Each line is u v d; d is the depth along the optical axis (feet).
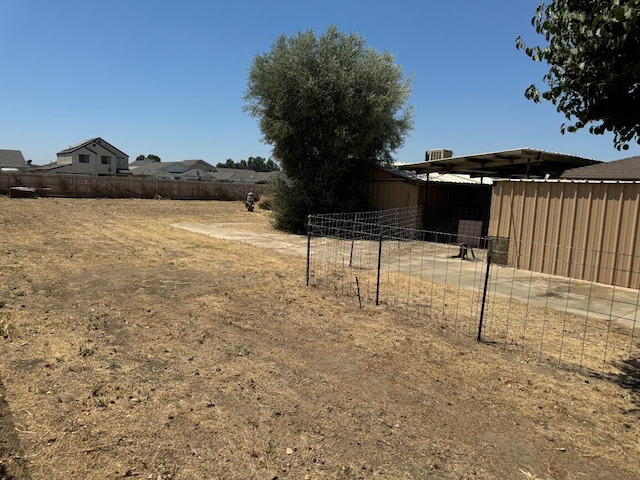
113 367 13.41
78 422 10.23
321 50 59.88
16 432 9.68
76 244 38.78
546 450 9.91
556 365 14.90
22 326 16.57
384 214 59.82
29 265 28.53
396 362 14.69
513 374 13.99
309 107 58.29
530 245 34.71
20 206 73.61
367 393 12.39
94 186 104.47
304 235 56.80
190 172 253.03
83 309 19.43
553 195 33.12
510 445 10.07
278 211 61.72
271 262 34.12
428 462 9.32
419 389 12.75
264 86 59.41
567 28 11.90
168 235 48.91
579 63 11.76
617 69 11.02
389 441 10.05
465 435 10.42
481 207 70.64
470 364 14.70
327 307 21.21
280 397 11.96
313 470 8.89
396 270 32.17
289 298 22.65
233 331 17.33
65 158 210.38
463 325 19.10
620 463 9.51
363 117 59.72
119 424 10.24
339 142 59.21
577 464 9.44
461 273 31.78
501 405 11.94
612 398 12.53
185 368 13.61
